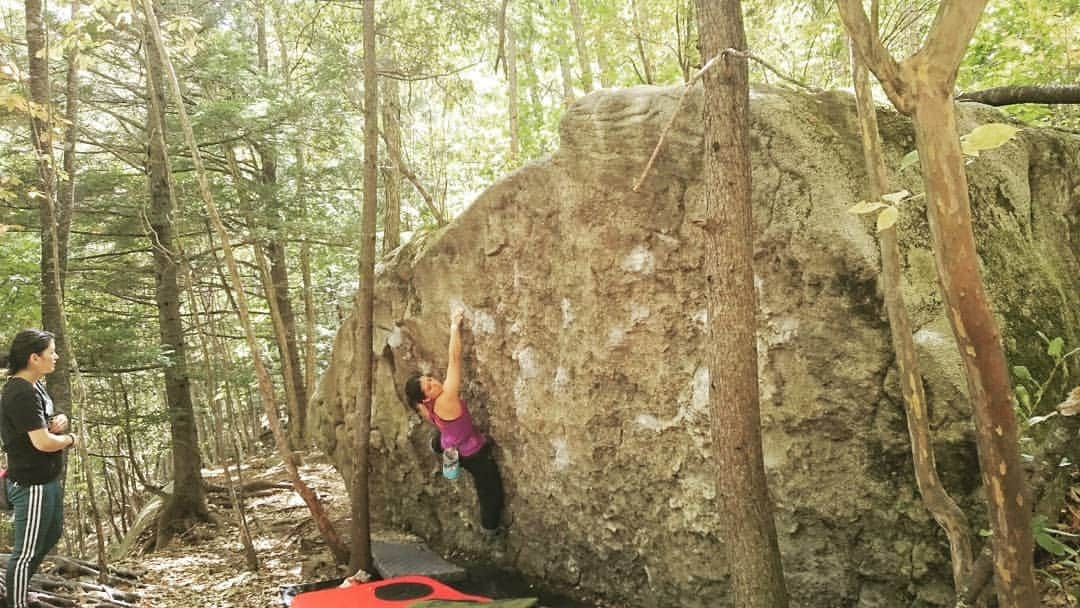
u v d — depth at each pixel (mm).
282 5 10273
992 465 1732
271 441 17531
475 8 9344
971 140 1503
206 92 10602
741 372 2824
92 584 5336
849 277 3633
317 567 5848
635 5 8133
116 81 9430
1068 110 6219
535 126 10461
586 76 8680
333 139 10344
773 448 3855
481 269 5465
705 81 2883
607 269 4578
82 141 9305
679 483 4289
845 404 3646
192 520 8383
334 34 10164
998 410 1709
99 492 14219
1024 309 3789
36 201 7660
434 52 10195
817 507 3732
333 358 7129
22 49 8500
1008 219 4027
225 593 5543
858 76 2939
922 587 3445
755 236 3902
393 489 6480
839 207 3689
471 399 5672
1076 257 4328
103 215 9195
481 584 5180
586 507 4828
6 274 8242
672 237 4277
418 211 12164
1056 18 5910
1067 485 3691
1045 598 3270
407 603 4715
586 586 4859
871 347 3592
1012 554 1753
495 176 10453
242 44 10586
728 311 2834
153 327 10375
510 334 5305
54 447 4293
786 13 7566
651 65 8164
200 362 9367
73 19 5773
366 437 5449
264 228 10250
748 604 2795
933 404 3428
